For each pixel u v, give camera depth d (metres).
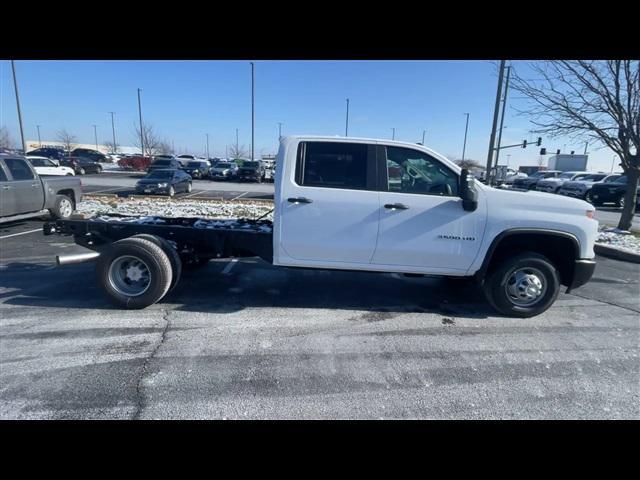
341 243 4.04
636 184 10.33
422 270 4.16
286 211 4.02
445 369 3.14
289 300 4.69
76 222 4.67
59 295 4.60
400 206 3.96
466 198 3.85
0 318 3.91
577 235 4.05
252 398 2.68
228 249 4.53
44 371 2.94
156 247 4.14
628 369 3.22
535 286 4.20
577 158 44.12
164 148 60.94
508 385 2.93
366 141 4.04
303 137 4.05
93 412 2.48
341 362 3.20
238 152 74.06
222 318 4.07
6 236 8.01
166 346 3.39
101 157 41.91
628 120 9.12
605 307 4.76
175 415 2.48
